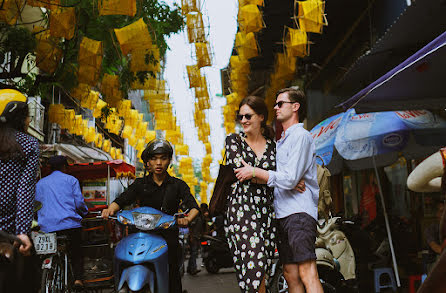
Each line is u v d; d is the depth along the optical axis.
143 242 4.07
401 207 8.07
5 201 2.77
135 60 7.84
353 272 5.31
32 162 2.86
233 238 3.26
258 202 3.31
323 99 12.77
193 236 12.06
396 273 5.52
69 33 6.64
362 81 8.97
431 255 4.46
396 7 7.96
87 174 9.93
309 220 3.29
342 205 11.82
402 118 6.22
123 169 10.05
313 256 3.24
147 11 9.14
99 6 5.50
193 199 4.54
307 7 6.89
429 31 6.34
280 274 5.25
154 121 12.16
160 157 4.41
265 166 3.47
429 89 4.81
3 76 8.22
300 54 7.89
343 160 7.72
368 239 6.19
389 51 7.16
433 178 2.21
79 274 5.62
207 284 9.57
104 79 8.70
